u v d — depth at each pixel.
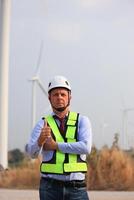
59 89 5.46
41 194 5.36
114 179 21.38
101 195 17.95
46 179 5.34
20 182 22.66
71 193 5.27
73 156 5.30
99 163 21.59
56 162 5.27
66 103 5.48
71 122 5.45
